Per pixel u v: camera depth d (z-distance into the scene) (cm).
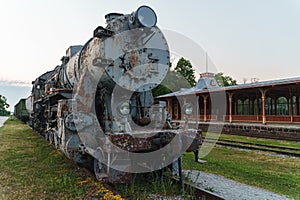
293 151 1074
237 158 915
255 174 669
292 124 2042
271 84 1853
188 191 491
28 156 857
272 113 2573
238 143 1392
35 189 514
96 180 539
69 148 552
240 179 617
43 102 1165
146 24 527
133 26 535
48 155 842
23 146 1092
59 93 706
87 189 501
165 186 506
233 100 2944
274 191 534
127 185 502
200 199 457
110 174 461
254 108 2722
